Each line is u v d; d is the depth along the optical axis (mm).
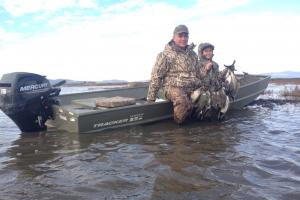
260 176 1805
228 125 3295
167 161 2098
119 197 1568
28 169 2016
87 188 1688
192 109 3422
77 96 3945
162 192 1610
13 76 2945
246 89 4379
